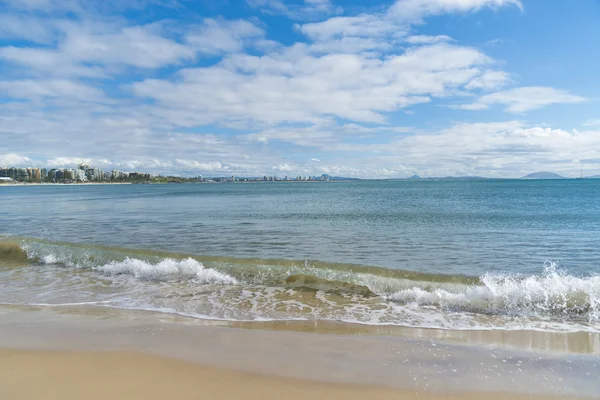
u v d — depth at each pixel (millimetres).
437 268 12156
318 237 18859
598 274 11398
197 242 17516
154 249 15734
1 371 5031
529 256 13938
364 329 6973
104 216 32250
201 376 4938
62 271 12211
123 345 6051
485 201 49938
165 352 5746
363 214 31797
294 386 4688
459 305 8398
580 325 7180
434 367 5309
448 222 25156
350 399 4391
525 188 107312
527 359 5621
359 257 13922
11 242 16234
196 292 9617
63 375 4914
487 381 4898
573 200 50625
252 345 6098
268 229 22203
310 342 6258
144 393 4441
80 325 7082
